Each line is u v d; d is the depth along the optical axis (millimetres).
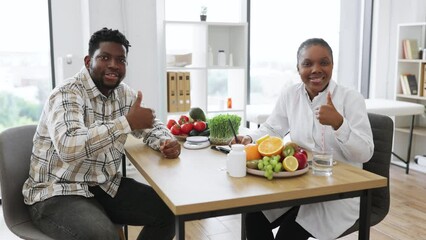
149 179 1459
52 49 3625
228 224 2967
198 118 2283
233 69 4090
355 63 5031
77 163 1623
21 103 3607
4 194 1648
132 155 1787
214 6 4289
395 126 4582
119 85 1965
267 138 1569
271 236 1979
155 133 1912
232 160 1449
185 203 1182
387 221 2996
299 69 1859
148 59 3895
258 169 1462
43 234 1619
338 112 1643
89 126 1730
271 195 1267
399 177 4117
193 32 4109
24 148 1796
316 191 1326
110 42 1779
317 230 1673
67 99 1658
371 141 1699
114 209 1873
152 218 1852
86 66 1842
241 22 4027
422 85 4270
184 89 3826
